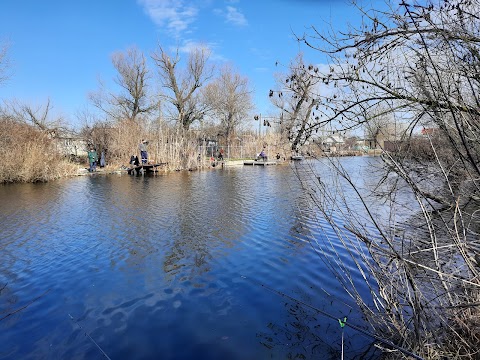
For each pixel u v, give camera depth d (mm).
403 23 2912
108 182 19906
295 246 7602
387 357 3688
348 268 6262
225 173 25281
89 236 8617
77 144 31969
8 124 20922
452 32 2686
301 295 5387
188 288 5734
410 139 3342
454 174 3504
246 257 7039
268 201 13008
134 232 8938
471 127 2809
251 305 5125
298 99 3617
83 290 5723
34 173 20016
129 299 5410
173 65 36406
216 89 40812
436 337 3043
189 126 38938
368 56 3283
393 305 3510
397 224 4523
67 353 4160
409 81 3057
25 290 5758
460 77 2852
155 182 19719
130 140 28422
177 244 7953
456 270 3496
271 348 4117
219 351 4109
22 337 4484
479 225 3613
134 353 4137
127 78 39438
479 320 3215
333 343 4137
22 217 10727
